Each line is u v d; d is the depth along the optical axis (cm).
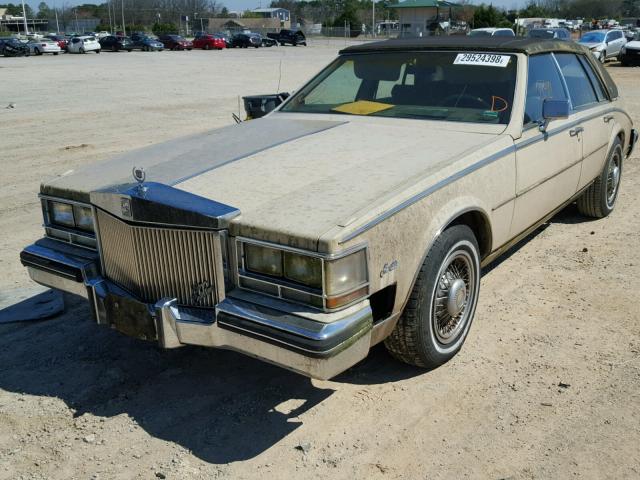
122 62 3503
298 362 269
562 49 509
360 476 280
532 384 347
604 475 279
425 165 345
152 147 409
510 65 436
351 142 387
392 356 363
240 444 303
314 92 490
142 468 287
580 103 531
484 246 393
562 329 406
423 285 323
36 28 11019
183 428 315
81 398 341
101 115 1406
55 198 353
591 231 589
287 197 305
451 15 6688
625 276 485
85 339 404
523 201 423
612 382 347
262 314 277
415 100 446
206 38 5222
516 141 402
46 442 305
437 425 314
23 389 349
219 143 396
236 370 368
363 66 482
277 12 10956
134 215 304
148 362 377
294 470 284
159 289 310
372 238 285
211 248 288
